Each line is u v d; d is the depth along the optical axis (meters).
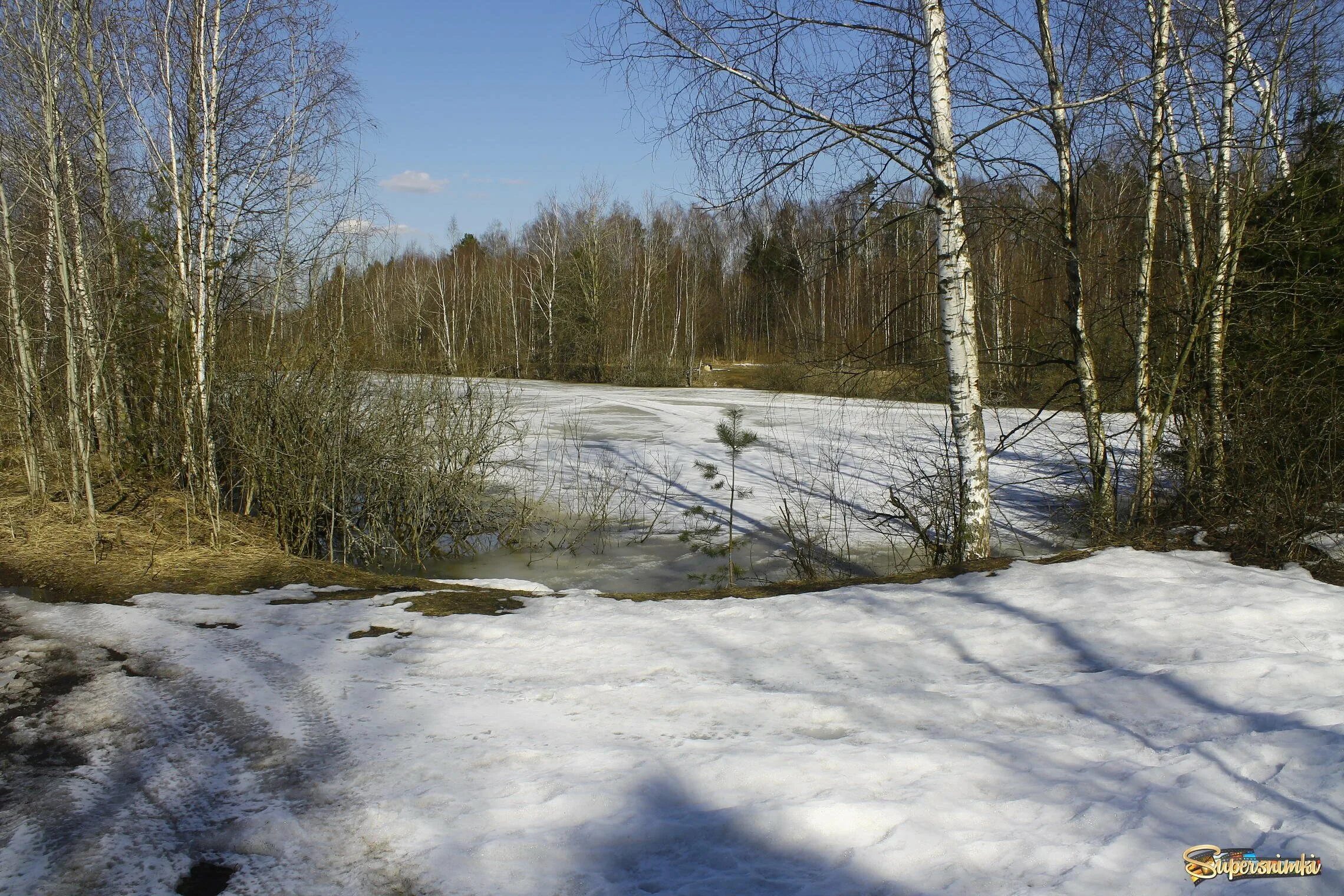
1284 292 9.05
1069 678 5.08
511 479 15.73
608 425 23.12
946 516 9.77
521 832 3.56
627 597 7.61
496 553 12.16
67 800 4.03
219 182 10.73
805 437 20.64
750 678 5.27
